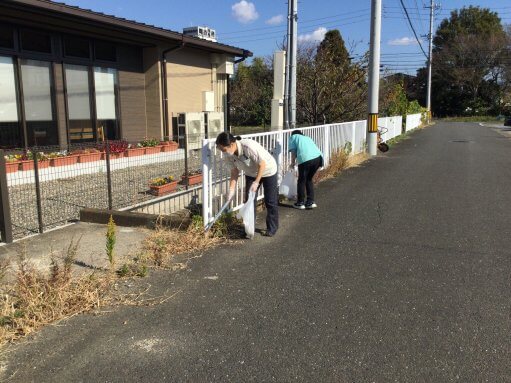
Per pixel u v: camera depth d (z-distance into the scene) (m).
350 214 6.67
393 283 4.14
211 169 5.48
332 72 17.05
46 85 11.46
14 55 10.55
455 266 4.56
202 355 2.97
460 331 3.28
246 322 3.41
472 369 2.82
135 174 9.75
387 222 6.22
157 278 4.22
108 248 4.19
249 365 2.87
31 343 3.10
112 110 13.57
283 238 5.48
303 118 17.69
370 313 3.56
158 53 14.27
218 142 5.08
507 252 4.98
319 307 3.66
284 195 7.29
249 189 5.54
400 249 5.08
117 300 3.75
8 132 10.59
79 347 3.06
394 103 24.17
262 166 5.21
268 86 32.69
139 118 14.59
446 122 52.06
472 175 10.42
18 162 8.82
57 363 2.87
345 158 11.35
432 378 2.73
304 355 2.98
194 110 16.45
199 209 6.44
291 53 12.80
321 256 4.85
